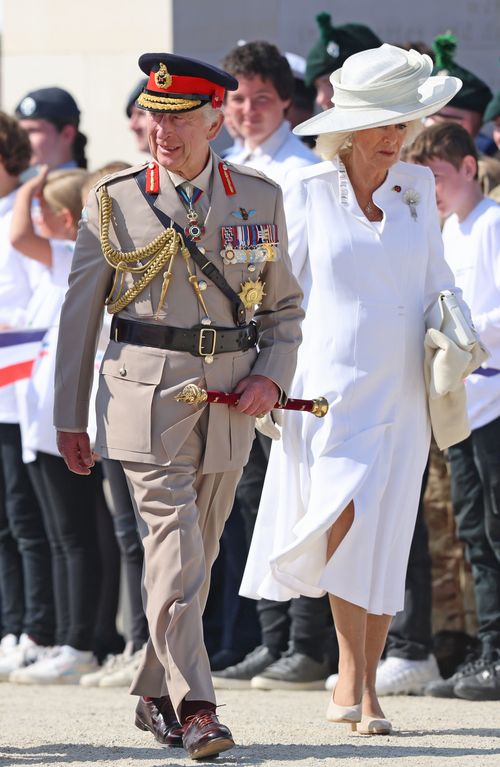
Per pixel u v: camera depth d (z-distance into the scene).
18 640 30.84
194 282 19.33
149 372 19.33
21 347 29.31
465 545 27.39
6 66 42.50
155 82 19.22
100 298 19.77
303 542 20.92
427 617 26.69
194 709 18.69
